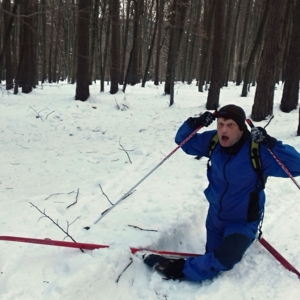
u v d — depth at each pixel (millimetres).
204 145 3268
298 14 11172
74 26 23500
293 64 11352
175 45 14344
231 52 24672
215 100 13180
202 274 3066
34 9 14125
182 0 15445
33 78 19656
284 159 2844
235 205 3092
